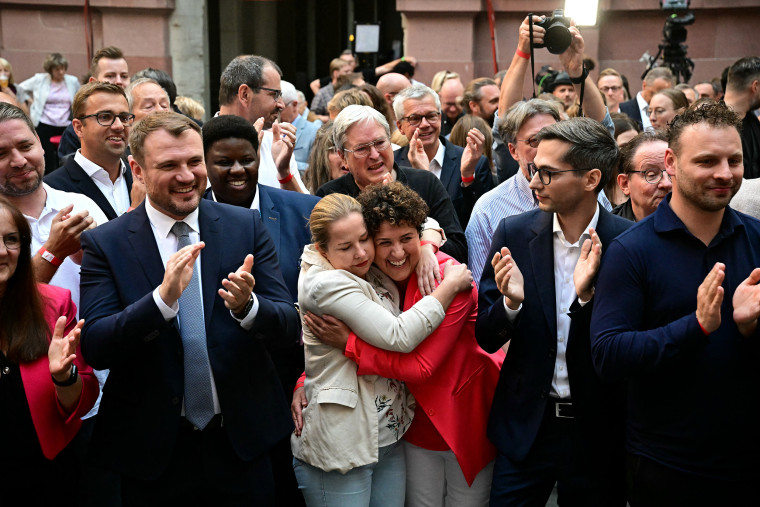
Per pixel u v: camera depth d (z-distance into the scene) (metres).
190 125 2.75
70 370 2.68
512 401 2.95
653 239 2.60
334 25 19.75
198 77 10.66
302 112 8.13
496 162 5.52
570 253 2.92
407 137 4.82
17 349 2.68
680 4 8.37
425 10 9.88
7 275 2.63
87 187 3.89
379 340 2.82
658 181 3.55
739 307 2.38
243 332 2.79
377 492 3.08
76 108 3.88
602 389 2.84
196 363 2.72
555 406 2.91
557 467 2.91
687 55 9.93
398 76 6.63
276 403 2.88
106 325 2.57
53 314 2.84
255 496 2.83
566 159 2.79
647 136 3.64
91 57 10.38
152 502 2.73
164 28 10.39
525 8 9.74
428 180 3.87
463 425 3.01
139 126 2.74
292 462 3.39
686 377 2.50
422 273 2.99
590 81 4.52
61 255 3.07
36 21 10.35
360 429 2.90
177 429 2.70
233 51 15.36
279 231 3.44
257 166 3.45
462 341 3.06
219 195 3.41
